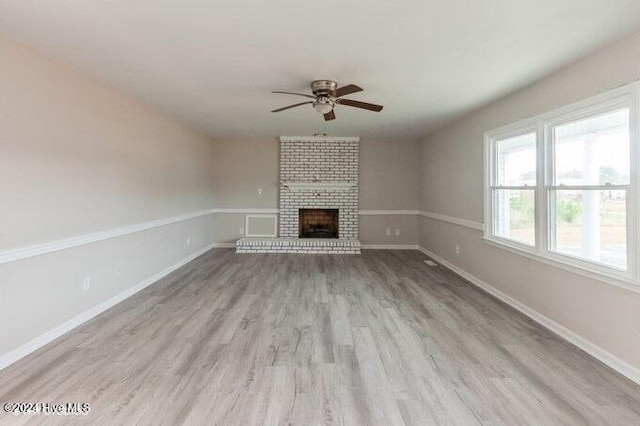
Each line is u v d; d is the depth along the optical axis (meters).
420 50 2.51
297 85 3.33
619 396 1.98
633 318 2.17
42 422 1.74
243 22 2.11
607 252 2.44
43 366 2.29
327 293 3.97
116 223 3.59
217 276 4.73
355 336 2.79
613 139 2.40
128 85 3.37
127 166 3.79
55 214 2.75
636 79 2.17
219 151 6.95
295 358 2.42
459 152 4.94
